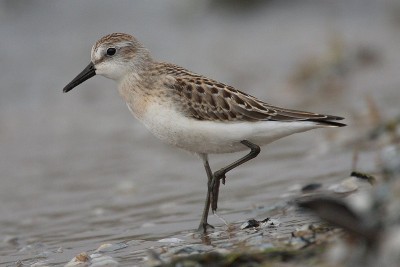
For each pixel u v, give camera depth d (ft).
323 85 82.38
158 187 55.26
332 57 86.28
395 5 115.65
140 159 65.26
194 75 42.50
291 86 83.87
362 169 48.08
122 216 48.16
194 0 119.03
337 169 50.67
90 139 73.61
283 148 61.67
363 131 59.26
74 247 41.65
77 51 101.60
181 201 50.16
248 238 36.78
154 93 42.14
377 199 31.86
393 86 77.36
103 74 44.68
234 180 53.42
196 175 57.88
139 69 43.16
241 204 46.14
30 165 66.54
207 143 41.68
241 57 99.04
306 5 120.78
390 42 96.78
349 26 108.88
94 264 36.19
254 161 58.59
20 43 103.96
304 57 92.68
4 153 71.00
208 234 39.83
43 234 46.03
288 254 31.94
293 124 41.14
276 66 93.50
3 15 107.96
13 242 45.14
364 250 28.50
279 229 37.88
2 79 93.81
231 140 41.39
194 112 41.45
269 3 120.06
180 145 42.45
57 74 94.53
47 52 101.71
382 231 28.68
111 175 60.80
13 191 58.90
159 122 42.11
